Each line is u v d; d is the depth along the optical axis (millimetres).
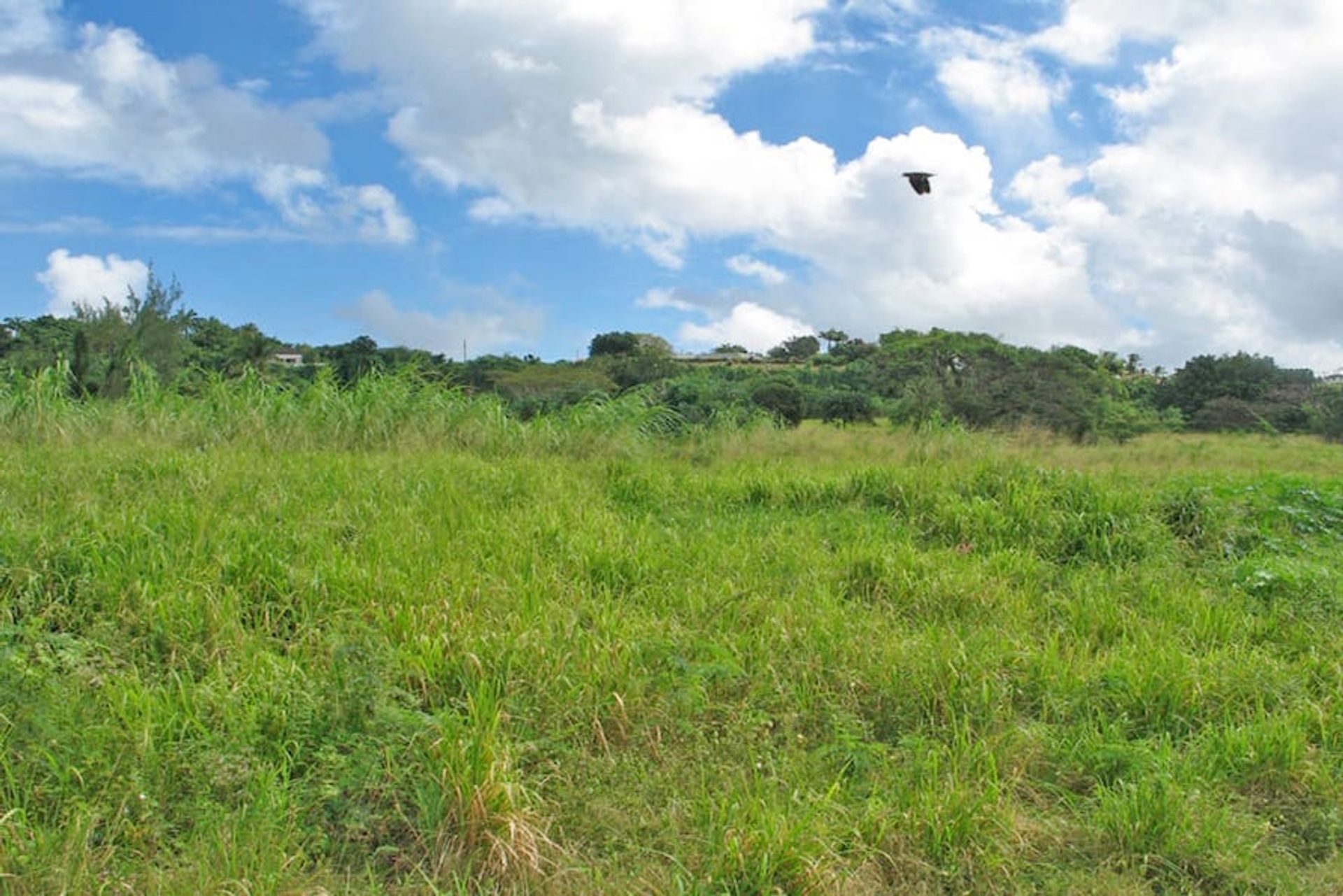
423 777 3713
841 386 29703
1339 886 3598
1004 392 24656
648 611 5633
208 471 7883
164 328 20672
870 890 3447
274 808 3490
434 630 4898
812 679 4875
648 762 4090
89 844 3334
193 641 4750
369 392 12039
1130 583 6934
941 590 6297
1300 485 10344
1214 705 4871
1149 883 3527
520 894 3293
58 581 5246
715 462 12070
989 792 3838
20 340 21344
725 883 3330
